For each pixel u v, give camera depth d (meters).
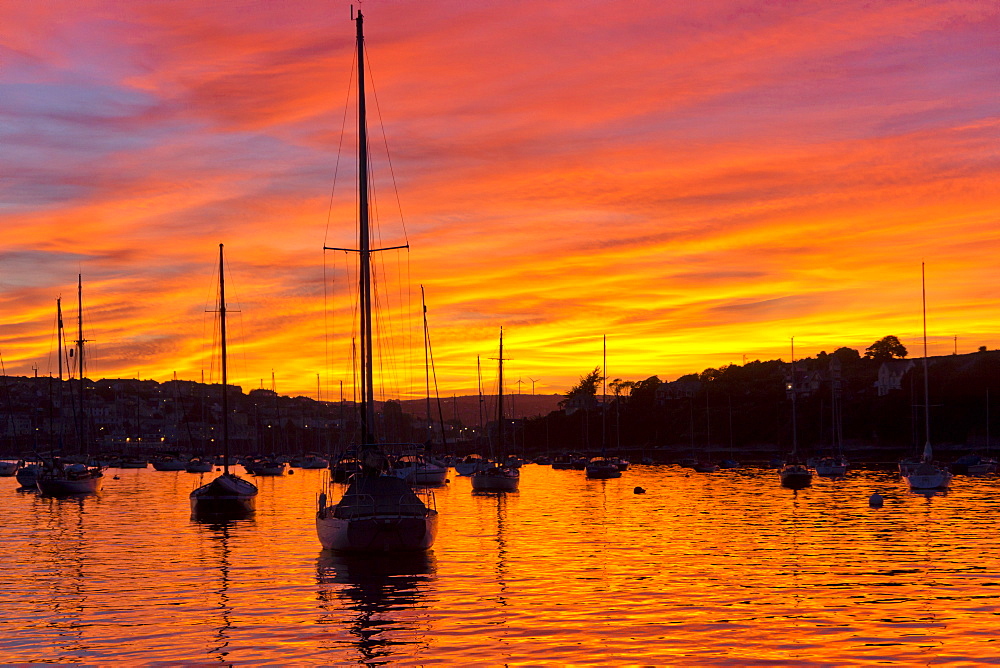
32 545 47.06
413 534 39.00
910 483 82.81
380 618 27.69
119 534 52.44
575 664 22.45
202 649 24.19
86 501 83.44
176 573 36.69
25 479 107.38
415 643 24.59
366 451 42.38
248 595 31.62
